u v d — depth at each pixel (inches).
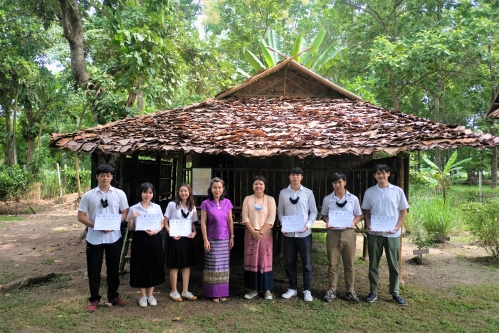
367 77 724.7
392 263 191.6
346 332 161.8
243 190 257.1
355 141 199.5
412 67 592.4
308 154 190.4
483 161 877.8
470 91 742.5
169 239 197.3
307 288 198.7
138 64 335.0
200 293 210.1
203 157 278.1
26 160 829.2
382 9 770.8
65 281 231.1
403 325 167.8
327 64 655.8
